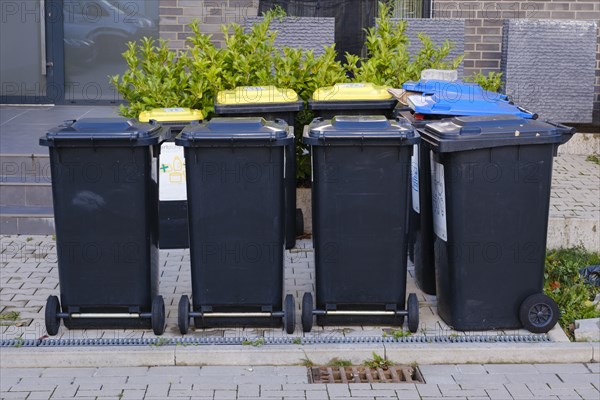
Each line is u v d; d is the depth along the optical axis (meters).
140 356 5.63
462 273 5.87
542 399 5.20
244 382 5.42
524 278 5.91
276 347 5.69
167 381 5.43
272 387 5.35
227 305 5.93
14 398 5.19
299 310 6.36
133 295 5.91
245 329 6.03
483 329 5.98
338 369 5.62
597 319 6.10
